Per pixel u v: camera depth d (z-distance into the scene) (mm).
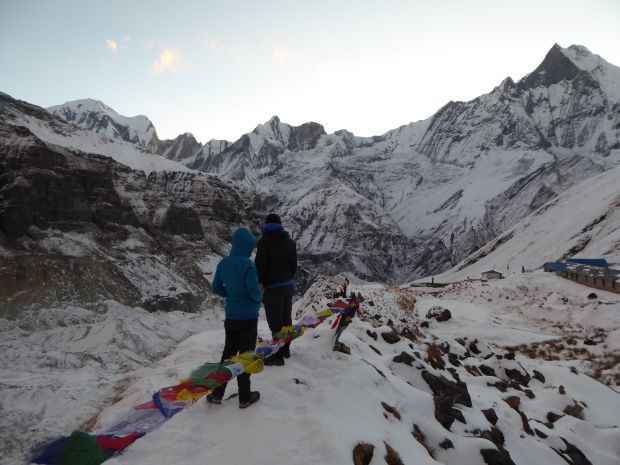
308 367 6688
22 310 41844
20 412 10055
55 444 2893
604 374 21172
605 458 9273
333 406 5512
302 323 6578
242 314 5285
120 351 32281
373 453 4801
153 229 90750
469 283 58625
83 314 44094
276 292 6512
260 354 5043
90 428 6887
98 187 79688
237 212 146125
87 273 53750
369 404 6012
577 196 138750
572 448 9047
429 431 6391
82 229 66250
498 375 14117
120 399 7953
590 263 59344
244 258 5332
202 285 75438
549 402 12047
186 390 3840
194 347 10555
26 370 23844
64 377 15883
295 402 5543
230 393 5672
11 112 137500
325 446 4457
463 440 6613
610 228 95438
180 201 141000
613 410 12789
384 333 10000
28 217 58531
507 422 8617
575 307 37188
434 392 7762
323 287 29594
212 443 4562
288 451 4391
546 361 24188
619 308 32938
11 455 8234
